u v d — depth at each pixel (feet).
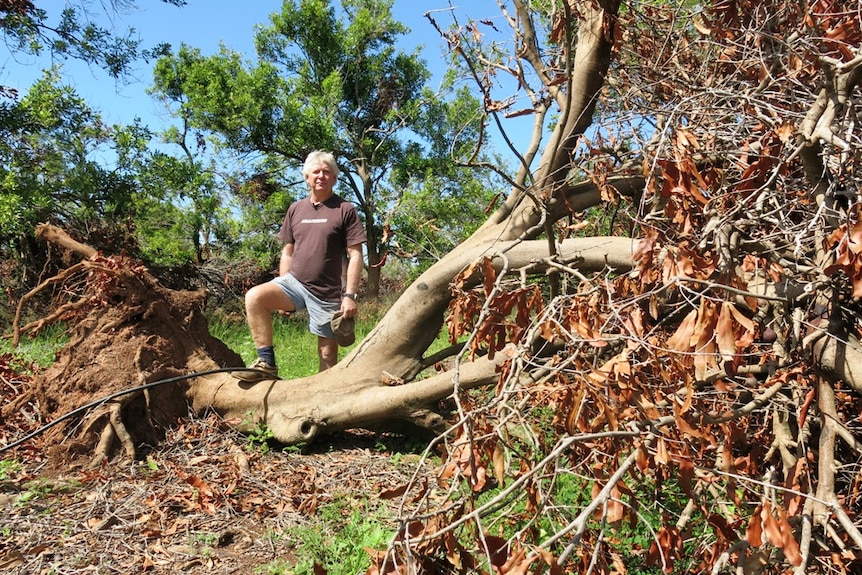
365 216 68.33
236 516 12.64
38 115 48.91
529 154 15.17
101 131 55.83
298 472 14.70
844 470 8.86
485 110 11.18
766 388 9.21
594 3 13.10
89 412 15.25
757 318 9.73
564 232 13.32
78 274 18.79
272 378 17.06
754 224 9.64
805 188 9.96
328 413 16.05
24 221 42.47
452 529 7.18
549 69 14.48
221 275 57.72
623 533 10.43
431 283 16.17
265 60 76.48
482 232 16.35
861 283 7.34
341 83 70.54
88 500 13.10
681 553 9.01
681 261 8.10
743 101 10.35
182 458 15.15
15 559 10.80
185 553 11.29
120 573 10.71
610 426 7.56
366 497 13.20
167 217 65.16
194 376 15.98
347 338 17.08
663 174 8.93
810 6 10.26
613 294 9.54
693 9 14.11
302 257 17.11
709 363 8.36
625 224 15.65
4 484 13.66
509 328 10.15
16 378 18.90
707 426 8.50
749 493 9.30
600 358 10.02
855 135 8.59
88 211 50.85
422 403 15.93
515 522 10.09
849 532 6.86
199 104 71.31
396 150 69.77
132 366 16.01
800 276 9.32
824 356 8.53
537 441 8.77
